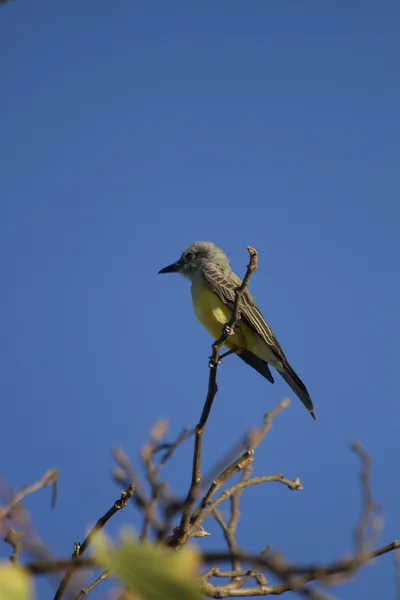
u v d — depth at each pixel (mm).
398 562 5547
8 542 5297
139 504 5098
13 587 2436
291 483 7715
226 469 7391
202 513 7203
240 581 7195
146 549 2436
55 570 2658
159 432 5406
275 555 3037
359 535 5785
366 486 6398
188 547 2564
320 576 3475
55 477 5867
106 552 2430
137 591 2416
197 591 2383
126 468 5207
